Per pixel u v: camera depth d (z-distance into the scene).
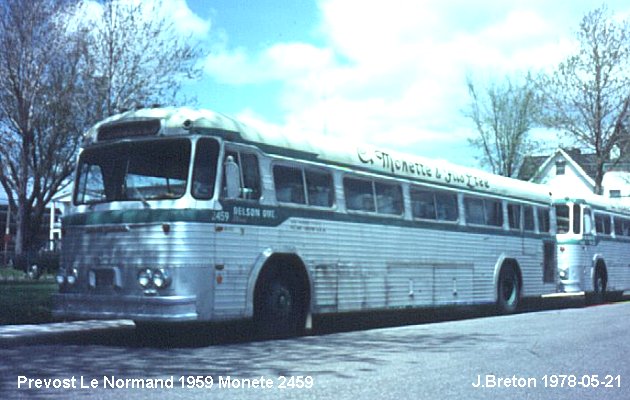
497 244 17.09
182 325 13.41
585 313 17.59
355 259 12.66
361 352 9.59
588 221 21.70
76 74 28.33
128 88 28.45
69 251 10.62
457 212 15.80
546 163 48.00
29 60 28.42
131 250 9.88
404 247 13.97
